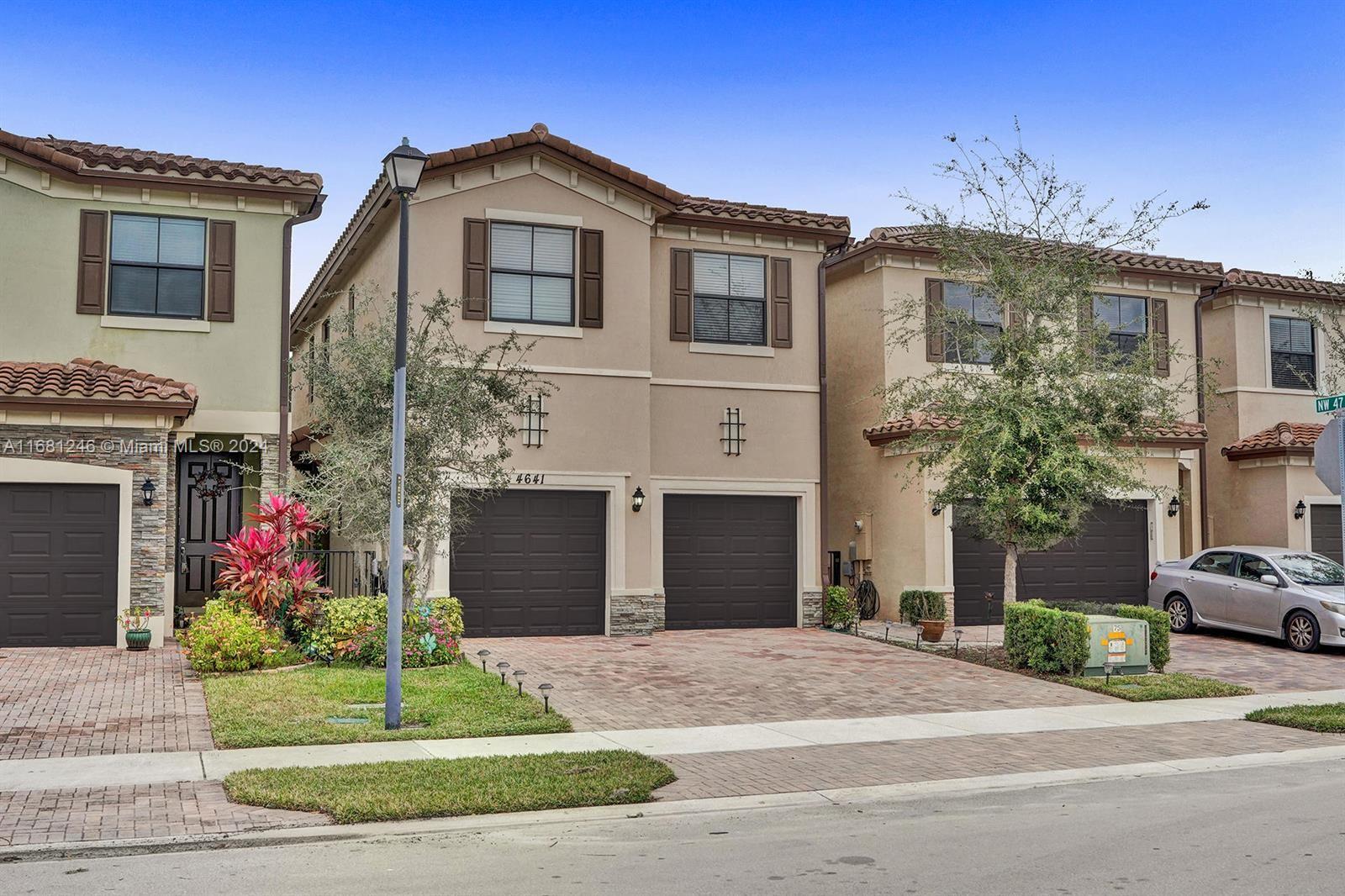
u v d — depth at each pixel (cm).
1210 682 1468
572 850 739
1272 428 2481
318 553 1764
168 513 1725
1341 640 1722
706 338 2053
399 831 779
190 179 1753
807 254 2128
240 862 707
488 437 1606
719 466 2031
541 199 1895
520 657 1617
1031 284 1700
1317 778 968
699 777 945
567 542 1895
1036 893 643
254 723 1100
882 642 1848
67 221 1734
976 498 1703
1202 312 2591
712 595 2028
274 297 1816
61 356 1716
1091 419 1670
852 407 2286
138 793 855
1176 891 648
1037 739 1124
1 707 1184
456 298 1816
